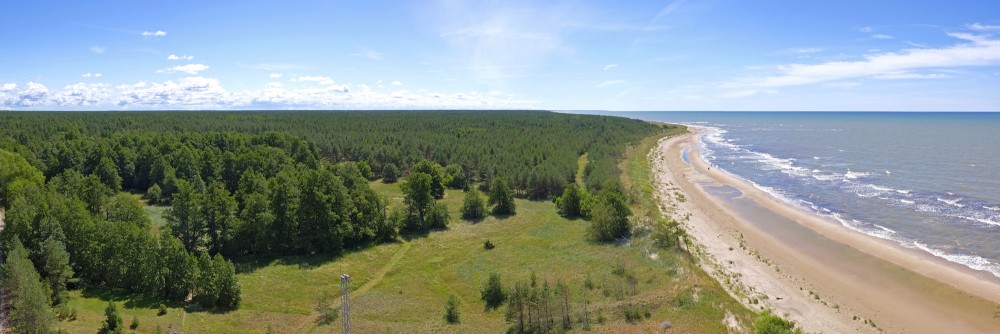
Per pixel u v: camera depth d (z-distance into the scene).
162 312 57.06
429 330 55.09
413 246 85.50
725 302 59.34
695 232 89.88
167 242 62.62
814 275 71.12
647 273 68.62
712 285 64.06
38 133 155.75
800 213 103.44
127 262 63.75
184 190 77.50
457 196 121.50
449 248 84.75
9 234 64.06
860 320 58.25
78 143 133.62
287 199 81.50
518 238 89.12
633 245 80.94
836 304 62.19
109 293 61.88
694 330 53.22
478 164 142.88
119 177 116.94
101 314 54.94
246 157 122.44
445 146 164.38
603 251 79.06
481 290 65.44
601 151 169.38
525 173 122.62
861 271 72.12
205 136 154.38
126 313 56.00
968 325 56.94
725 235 88.88
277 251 80.31
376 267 76.81
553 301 56.81
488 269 74.38
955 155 183.38
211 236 79.25
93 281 65.19
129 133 159.62
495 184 106.00
